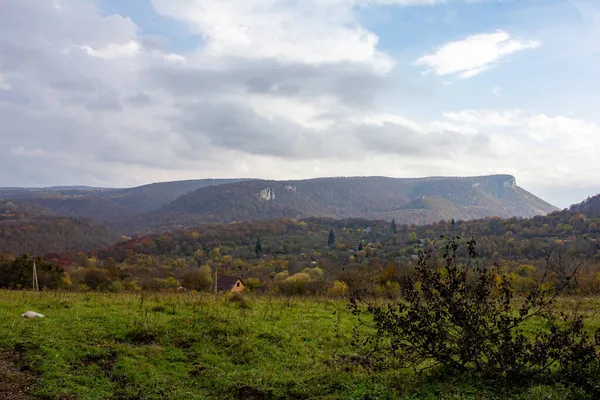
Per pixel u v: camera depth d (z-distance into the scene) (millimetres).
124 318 13188
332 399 8195
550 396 7336
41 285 41750
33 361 9516
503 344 8273
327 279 48250
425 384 8383
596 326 12734
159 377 9391
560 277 11898
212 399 8609
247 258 105438
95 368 9547
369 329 13453
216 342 11672
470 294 8727
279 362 10594
